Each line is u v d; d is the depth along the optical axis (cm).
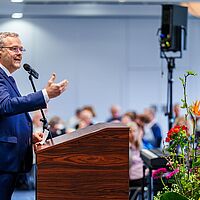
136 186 723
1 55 383
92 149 334
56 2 1360
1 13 892
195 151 349
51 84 354
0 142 365
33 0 1320
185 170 345
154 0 1306
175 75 1562
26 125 383
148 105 1572
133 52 1573
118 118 1338
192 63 1567
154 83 1571
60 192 335
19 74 672
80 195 334
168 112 722
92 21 1562
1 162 366
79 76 1561
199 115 343
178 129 353
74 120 1414
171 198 316
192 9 1061
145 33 1570
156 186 493
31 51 1500
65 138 350
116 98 1573
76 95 1559
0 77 375
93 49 1566
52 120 1052
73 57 1557
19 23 986
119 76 1573
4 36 385
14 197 1045
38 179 334
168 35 745
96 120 1566
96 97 1570
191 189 338
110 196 334
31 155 388
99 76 1570
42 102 351
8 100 352
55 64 1545
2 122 367
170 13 744
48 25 1532
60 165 334
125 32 1572
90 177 334
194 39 1566
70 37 1552
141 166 729
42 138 385
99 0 1347
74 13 1447
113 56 1570
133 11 1462
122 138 334
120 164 334
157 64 1570
